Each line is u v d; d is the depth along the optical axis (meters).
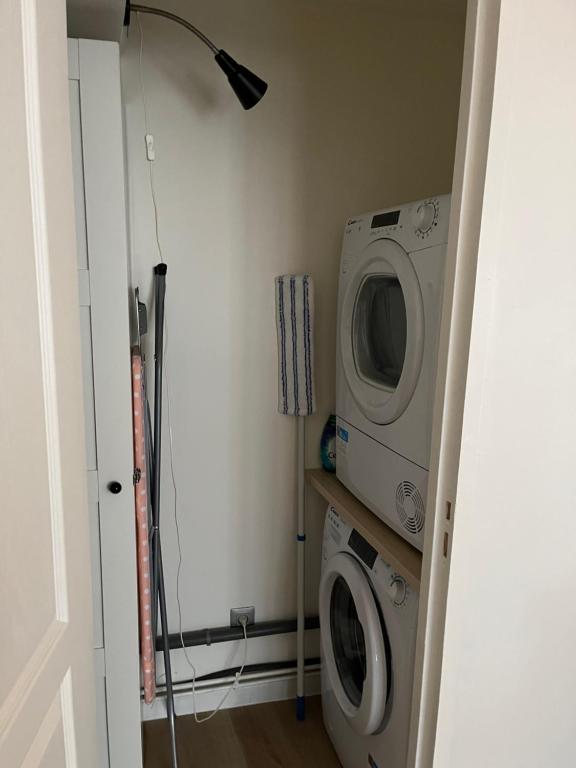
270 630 2.08
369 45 1.88
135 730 1.60
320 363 2.02
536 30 0.90
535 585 1.11
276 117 1.85
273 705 2.13
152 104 1.76
